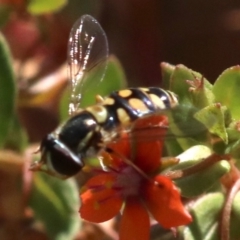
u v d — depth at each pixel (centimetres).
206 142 9
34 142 11
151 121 8
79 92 9
